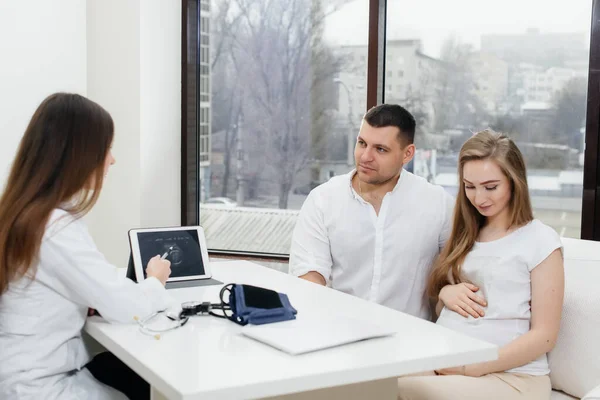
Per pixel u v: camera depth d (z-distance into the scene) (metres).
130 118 3.23
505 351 1.86
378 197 2.40
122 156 3.25
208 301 1.78
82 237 1.62
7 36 2.90
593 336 1.92
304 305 1.81
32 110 3.04
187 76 3.45
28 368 1.59
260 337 1.49
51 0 3.07
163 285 1.81
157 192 3.36
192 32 3.46
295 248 2.46
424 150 3.16
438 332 1.59
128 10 3.19
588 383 1.90
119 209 3.28
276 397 1.52
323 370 1.31
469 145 2.03
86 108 1.64
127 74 3.22
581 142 2.85
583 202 2.80
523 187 1.99
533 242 1.95
